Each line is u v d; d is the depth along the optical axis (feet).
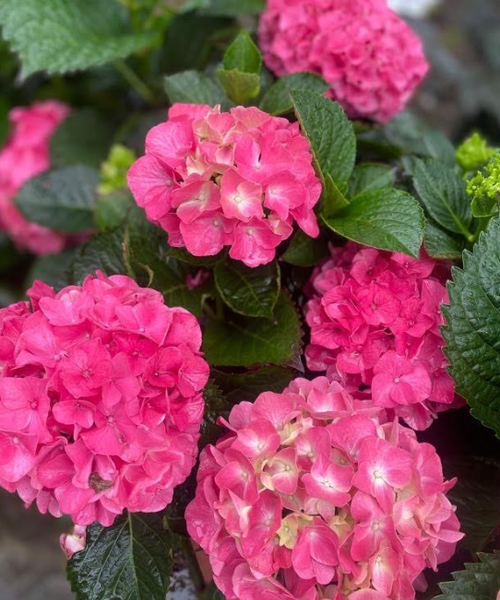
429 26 5.48
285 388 2.41
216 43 3.45
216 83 2.87
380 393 2.34
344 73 2.90
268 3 3.05
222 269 2.52
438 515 2.20
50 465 2.14
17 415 2.11
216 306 2.69
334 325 2.44
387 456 2.16
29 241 4.27
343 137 2.56
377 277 2.44
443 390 2.42
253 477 2.15
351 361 2.41
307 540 2.13
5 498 5.06
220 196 2.28
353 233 2.42
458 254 2.52
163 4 3.44
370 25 2.88
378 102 2.95
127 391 2.11
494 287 2.39
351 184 2.70
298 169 2.35
